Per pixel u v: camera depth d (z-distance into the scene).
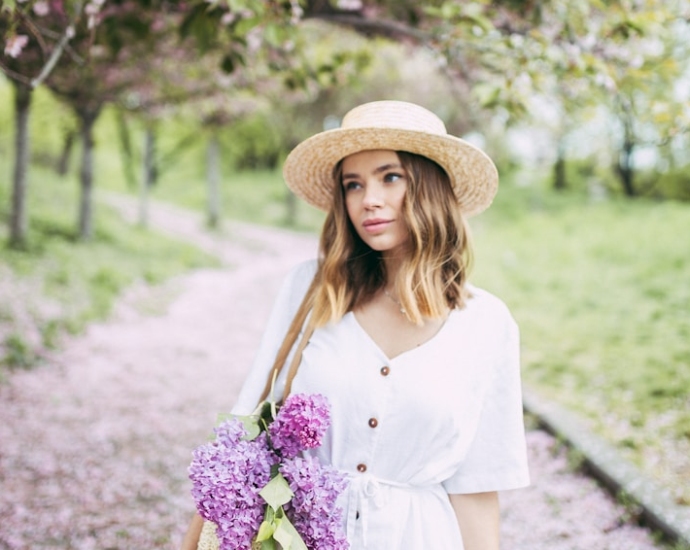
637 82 3.10
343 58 4.52
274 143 29.08
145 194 17.16
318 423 1.32
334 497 1.31
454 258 1.65
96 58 5.63
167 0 3.79
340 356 1.54
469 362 1.54
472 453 1.56
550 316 7.28
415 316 1.52
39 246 10.53
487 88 2.97
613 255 9.84
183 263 13.80
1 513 3.50
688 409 4.43
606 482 3.68
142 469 4.28
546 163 28.84
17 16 2.40
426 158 1.64
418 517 1.48
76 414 5.21
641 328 6.27
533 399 5.02
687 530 2.99
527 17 3.17
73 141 22.62
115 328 8.18
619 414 4.56
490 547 1.54
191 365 7.00
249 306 10.66
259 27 3.27
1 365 5.97
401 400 1.47
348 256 1.68
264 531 1.25
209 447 1.31
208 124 13.70
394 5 3.94
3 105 19.88
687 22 2.90
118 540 3.34
